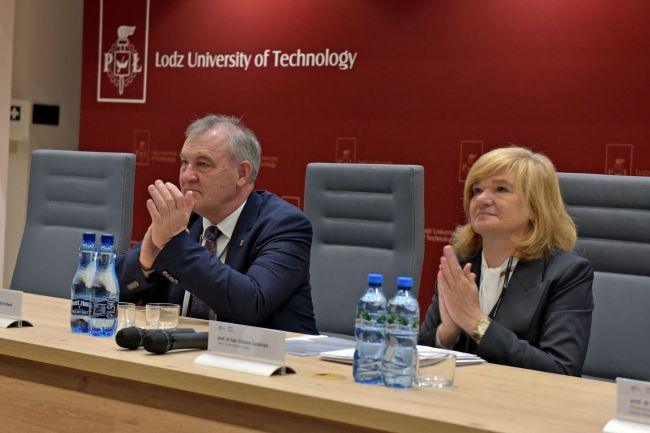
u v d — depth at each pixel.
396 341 1.73
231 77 5.95
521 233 2.44
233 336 1.83
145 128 6.25
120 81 6.32
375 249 3.20
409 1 5.31
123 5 6.30
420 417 1.48
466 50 5.14
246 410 1.69
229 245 2.75
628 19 4.69
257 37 5.85
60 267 3.52
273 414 1.65
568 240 2.47
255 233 2.74
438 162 5.25
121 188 3.43
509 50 5.02
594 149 4.80
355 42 5.50
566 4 4.85
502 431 1.42
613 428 1.48
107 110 6.38
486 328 2.24
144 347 1.94
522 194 2.40
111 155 3.46
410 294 1.76
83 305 2.22
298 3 5.69
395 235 3.15
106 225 3.44
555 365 2.25
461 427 1.45
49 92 6.54
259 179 5.85
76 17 6.68
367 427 1.54
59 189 3.58
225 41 5.96
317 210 3.32
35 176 3.64
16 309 2.28
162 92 6.20
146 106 6.25
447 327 2.35
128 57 6.30
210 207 2.73
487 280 2.47
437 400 1.63
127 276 2.62
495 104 5.07
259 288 2.57
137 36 6.27
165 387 1.80
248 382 1.67
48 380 2.00
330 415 1.57
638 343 2.71
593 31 4.79
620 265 2.78
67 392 1.96
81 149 6.46
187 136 2.75
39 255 3.57
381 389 1.70
